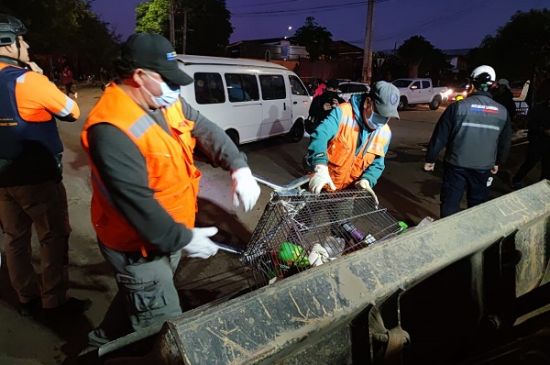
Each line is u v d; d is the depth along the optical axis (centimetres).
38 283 327
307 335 146
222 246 238
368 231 267
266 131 945
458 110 402
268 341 138
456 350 222
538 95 647
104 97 171
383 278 173
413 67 3744
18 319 304
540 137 637
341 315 156
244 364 131
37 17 2334
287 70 1027
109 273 381
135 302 200
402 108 2191
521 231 240
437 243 198
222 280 375
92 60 4450
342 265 169
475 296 219
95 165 162
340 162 307
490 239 213
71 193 584
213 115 806
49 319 302
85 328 301
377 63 3059
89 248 426
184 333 129
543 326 212
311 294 156
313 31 3747
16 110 242
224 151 210
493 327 218
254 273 249
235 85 856
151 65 163
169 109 187
